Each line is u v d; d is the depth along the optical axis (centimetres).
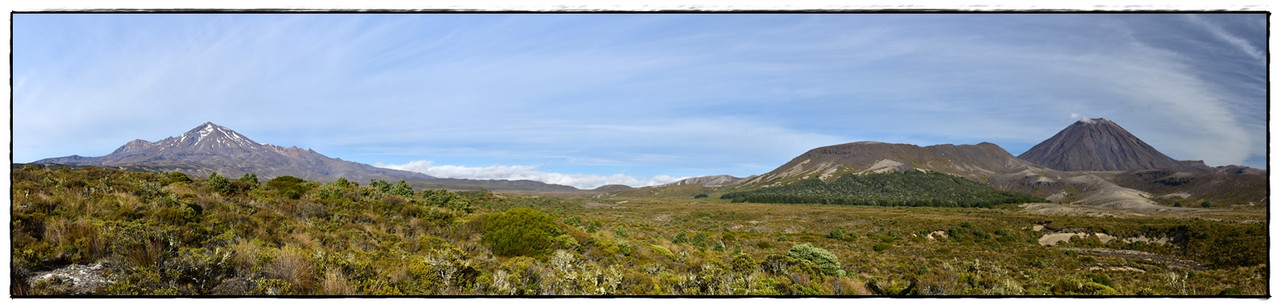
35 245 684
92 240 753
